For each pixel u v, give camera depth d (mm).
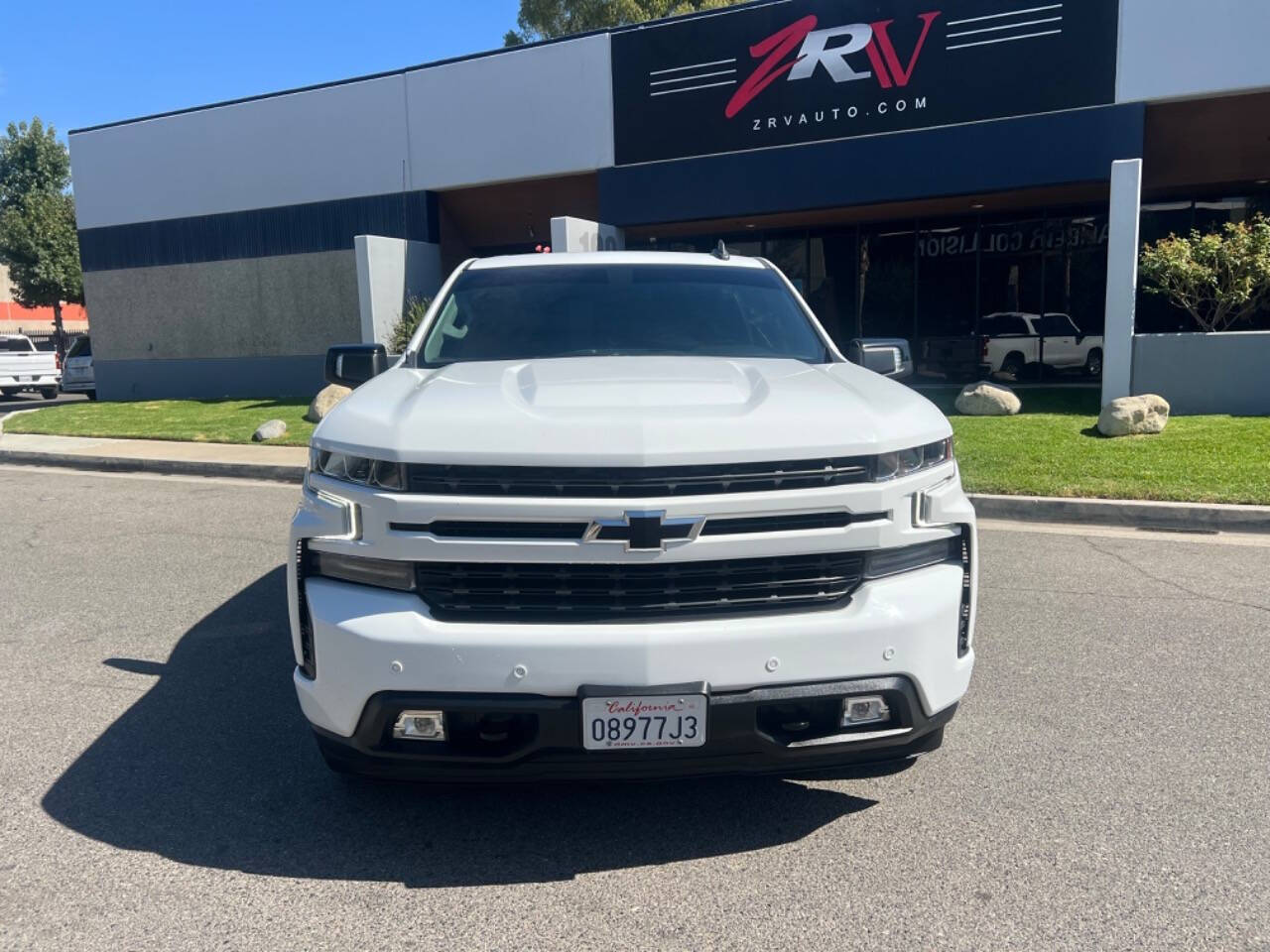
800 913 2748
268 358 21141
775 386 3275
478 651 2719
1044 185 14008
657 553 2748
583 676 2717
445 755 2812
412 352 4066
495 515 2762
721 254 4984
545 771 2814
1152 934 2631
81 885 2941
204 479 11500
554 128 17312
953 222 17141
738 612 2844
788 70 15281
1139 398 10539
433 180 18641
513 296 4414
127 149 21844
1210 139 14117
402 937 2660
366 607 2836
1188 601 5793
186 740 4023
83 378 27078
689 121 16172
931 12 14203
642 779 2859
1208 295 12102
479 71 17828
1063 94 13625
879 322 17859
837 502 2852
